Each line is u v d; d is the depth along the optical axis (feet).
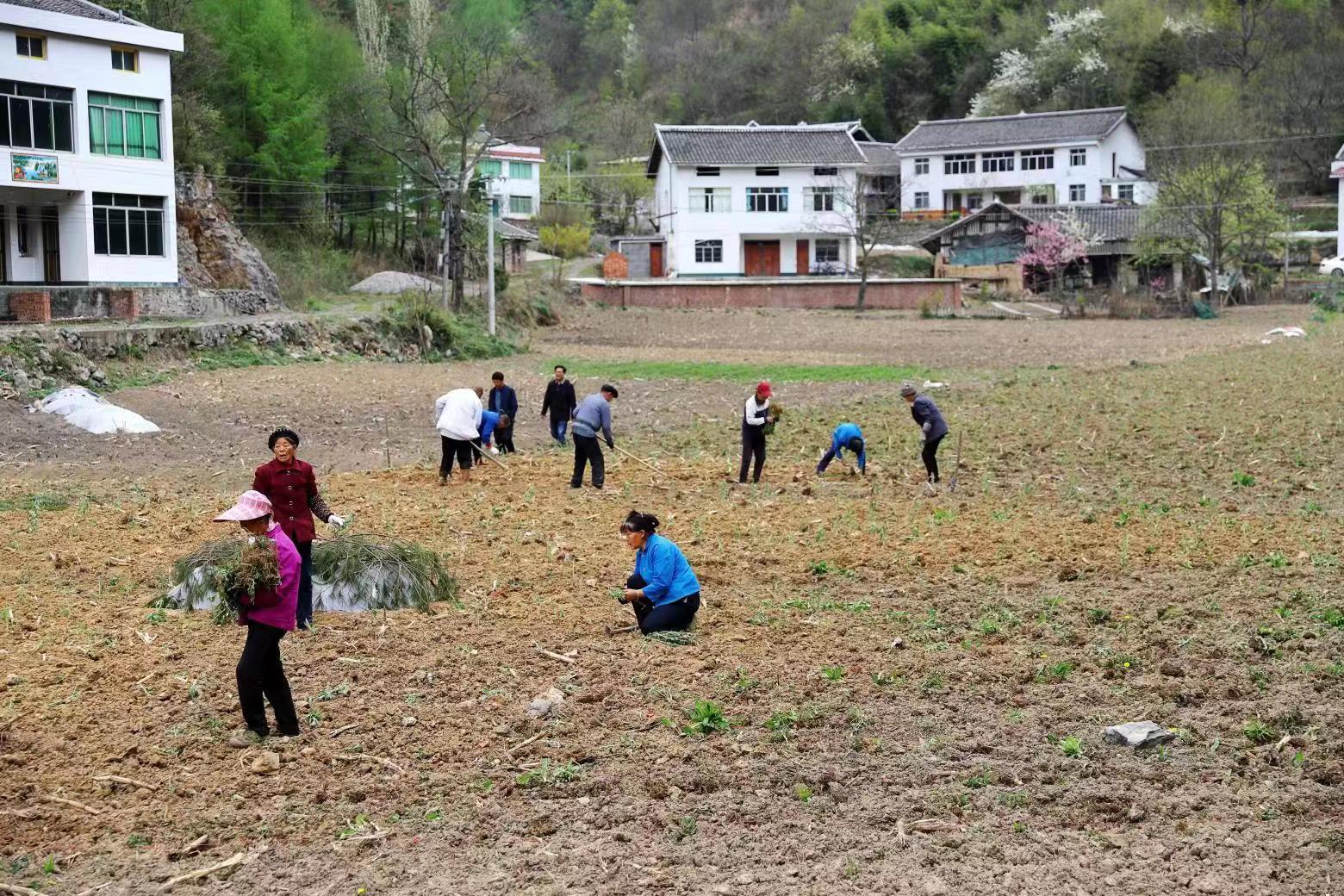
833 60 348.59
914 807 23.80
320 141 184.24
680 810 23.73
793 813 23.65
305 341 121.19
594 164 314.55
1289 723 27.50
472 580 40.45
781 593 38.81
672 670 31.30
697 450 72.28
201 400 90.27
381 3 215.51
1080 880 21.09
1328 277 216.13
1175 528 47.52
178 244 143.95
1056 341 151.94
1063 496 55.57
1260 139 256.11
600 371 117.50
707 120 358.02
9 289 110.52
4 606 37.11
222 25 174.60
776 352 141.69
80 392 80.89
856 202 222.69
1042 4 361.10
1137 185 265.75
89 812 23.70
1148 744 26.37
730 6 402.31
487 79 177.06
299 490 34.12
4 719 27.91
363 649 33.09
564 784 24.79
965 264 240.53
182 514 51.75
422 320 132.77
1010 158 271.49
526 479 61.72
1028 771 25.32
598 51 393.29
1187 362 116.37
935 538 46.39
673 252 243.60
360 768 25.66
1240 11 306.35
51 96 118.52
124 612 36.60
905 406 89.30
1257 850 22.02
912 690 29.81
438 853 22.18
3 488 58.59
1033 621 35.17
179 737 27.12
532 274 225.97
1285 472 60.34
